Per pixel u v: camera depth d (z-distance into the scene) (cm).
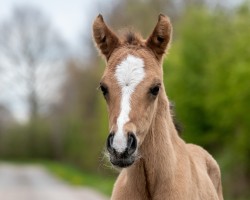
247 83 1861
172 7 3484
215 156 2344
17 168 5728
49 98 6644
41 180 3653
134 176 641
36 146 7144
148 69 610
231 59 2072
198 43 2500
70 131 6166
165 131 644
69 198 2202
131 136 577
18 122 7281
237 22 2081
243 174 2070
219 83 2069
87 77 5344
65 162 6444
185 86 2477
